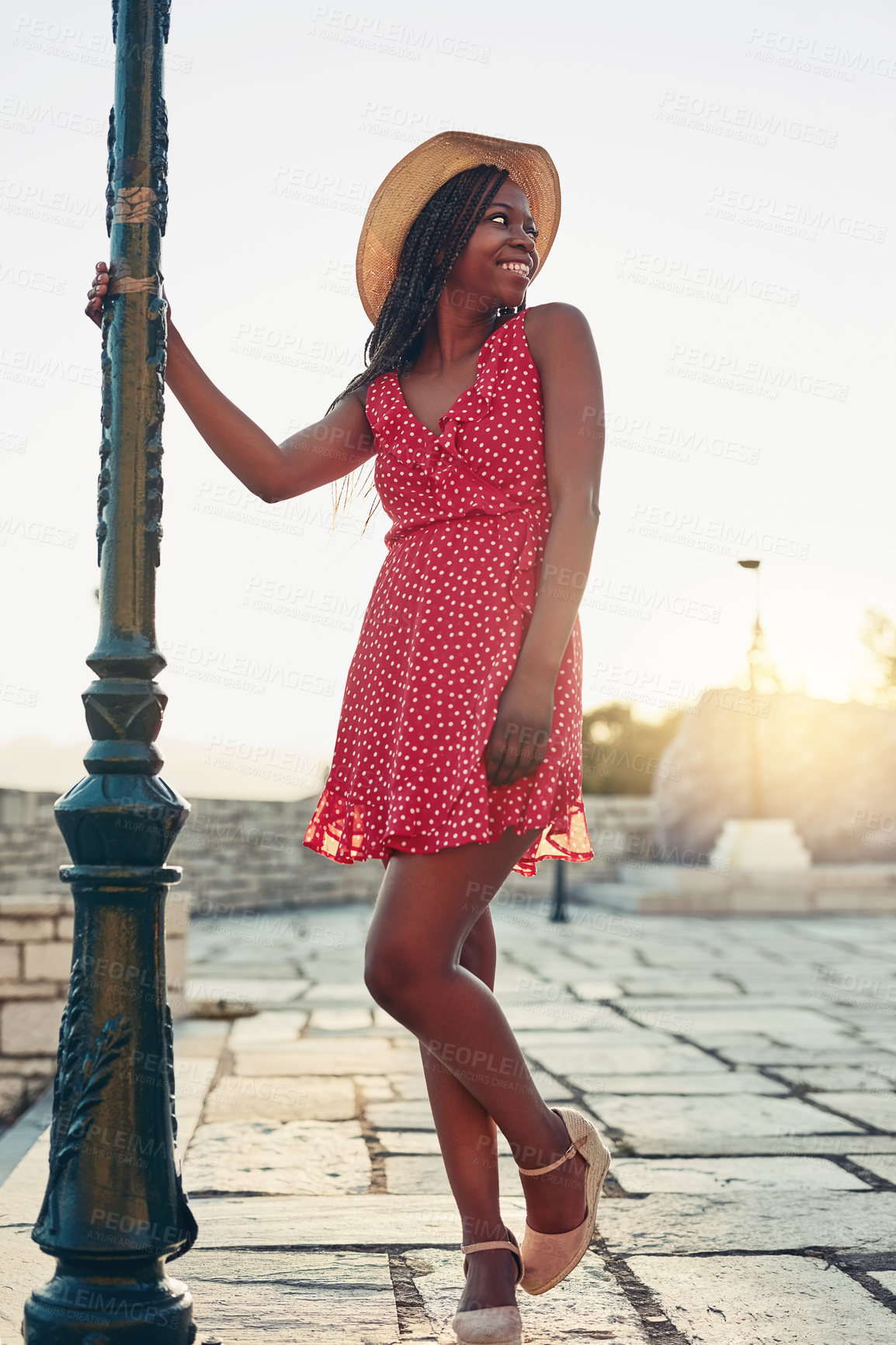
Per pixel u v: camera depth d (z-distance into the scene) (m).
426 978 1.55
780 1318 1.84
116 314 1.61
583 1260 2.12
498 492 1.71
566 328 1.74
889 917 11.94
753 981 6.78
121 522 1.60
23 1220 2.33
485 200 1.85
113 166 1.64
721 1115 3.40
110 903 1.52
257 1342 1.71
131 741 1.56
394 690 1.72
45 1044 4.53
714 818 15.13
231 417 1.83
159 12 1.65
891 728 15.18
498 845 1.60
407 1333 1.74
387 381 1.88
